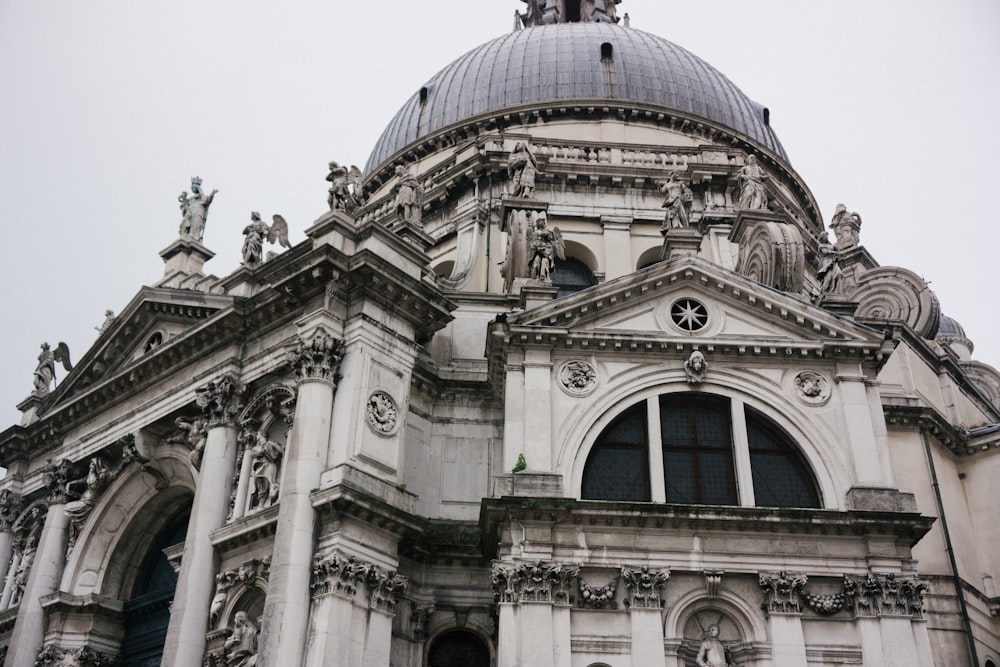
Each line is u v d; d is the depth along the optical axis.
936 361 33.25
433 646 24.59
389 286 25.66
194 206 35.00
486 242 34.31
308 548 22.23
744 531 22.31
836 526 22.20
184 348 28.77
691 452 23.78
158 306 30.77
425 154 40.47
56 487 31.23
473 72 43.09
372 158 44.72
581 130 38.56
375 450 24.02
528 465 22.81
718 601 21.92
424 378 26.95
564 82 40.69
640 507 22.06
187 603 24.00
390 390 25.08
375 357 24.98
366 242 26.34
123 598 30.19
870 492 22.83
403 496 23.97
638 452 23.73
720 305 25.12
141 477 30.06
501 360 25.17
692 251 26.78
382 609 22.53
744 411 24.09
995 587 28.92
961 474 30.70
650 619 21.33
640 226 35.41
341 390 24.36
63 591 29.23
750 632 21.64
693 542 22.20
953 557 27.05
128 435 29.70
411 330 26.48
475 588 24.91
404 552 24.39
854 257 36.88
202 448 27.12
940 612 26.34
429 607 24.47
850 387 24.20
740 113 42.22
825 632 21.58
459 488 26.38
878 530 22.19
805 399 24.12
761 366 24.53
